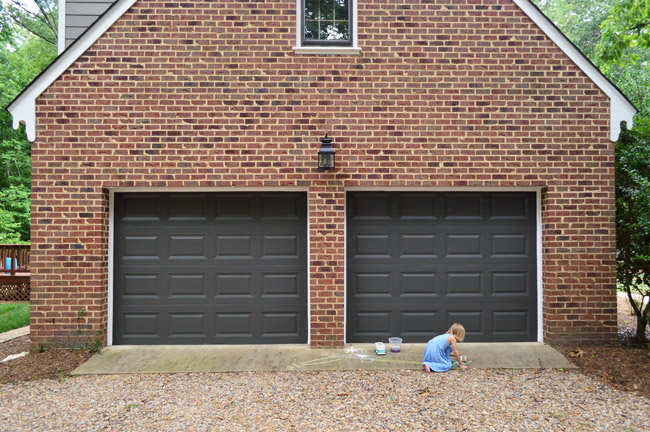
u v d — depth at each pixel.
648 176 7.25
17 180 21.39
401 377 5.73
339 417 4.61
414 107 6.91
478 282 7.23
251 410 4.79
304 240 7.15
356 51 6.88
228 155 6.82
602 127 7.00
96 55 6.77
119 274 7.07
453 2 6.97
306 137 6.86
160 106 6.80
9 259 12.92
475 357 6.43
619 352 6.61
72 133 6.75
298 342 7.13
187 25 6.83
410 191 7.22
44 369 6.00
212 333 7.10
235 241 7.14
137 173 6.77
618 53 11.02
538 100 6.98
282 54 6.88
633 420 4.54
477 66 6.96
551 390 5.32
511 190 7.23
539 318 7.17
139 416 4.67
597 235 6.94
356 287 7.16
